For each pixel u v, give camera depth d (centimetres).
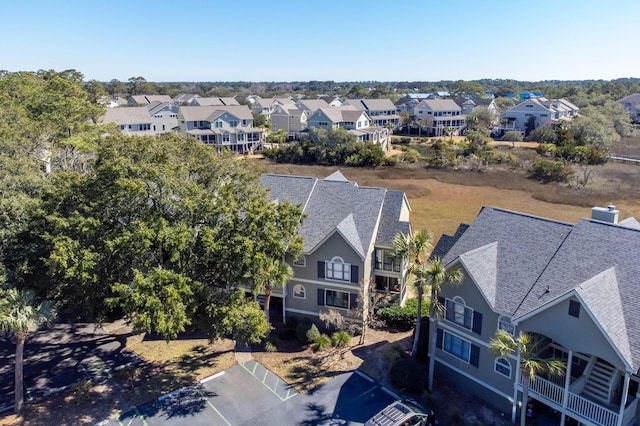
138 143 3164
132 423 2570
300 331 3428
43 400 2769
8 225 2886
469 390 2809
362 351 3284
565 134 10712
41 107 5694
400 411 2417
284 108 14688
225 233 2900
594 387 2388
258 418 2608
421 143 12938
